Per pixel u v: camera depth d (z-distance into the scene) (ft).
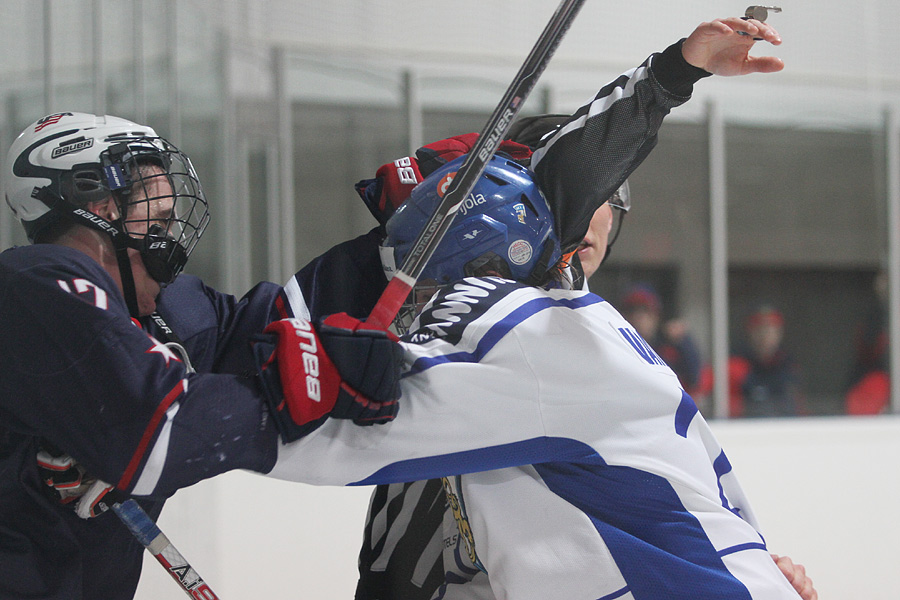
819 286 69.36
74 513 12.85
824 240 68.28
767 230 67.36
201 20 40.86
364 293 17.10
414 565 16.42
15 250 11.76
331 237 52.39
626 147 13.09
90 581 13.43
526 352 12.06
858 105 65.31
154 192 13.50
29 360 10.72
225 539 31.19
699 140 62.64
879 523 34.71
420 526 16.48
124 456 10.35
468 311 12.33
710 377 62.34
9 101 26.55
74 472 12.12
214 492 31.32
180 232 14.05
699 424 14.05
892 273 67.62
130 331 10.82
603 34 55.72
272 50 46.68
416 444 11.58
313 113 51.34
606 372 12.64
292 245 47.09
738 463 43.24
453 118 54.44
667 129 62.18
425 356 11.81
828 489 38.96
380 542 17.10
